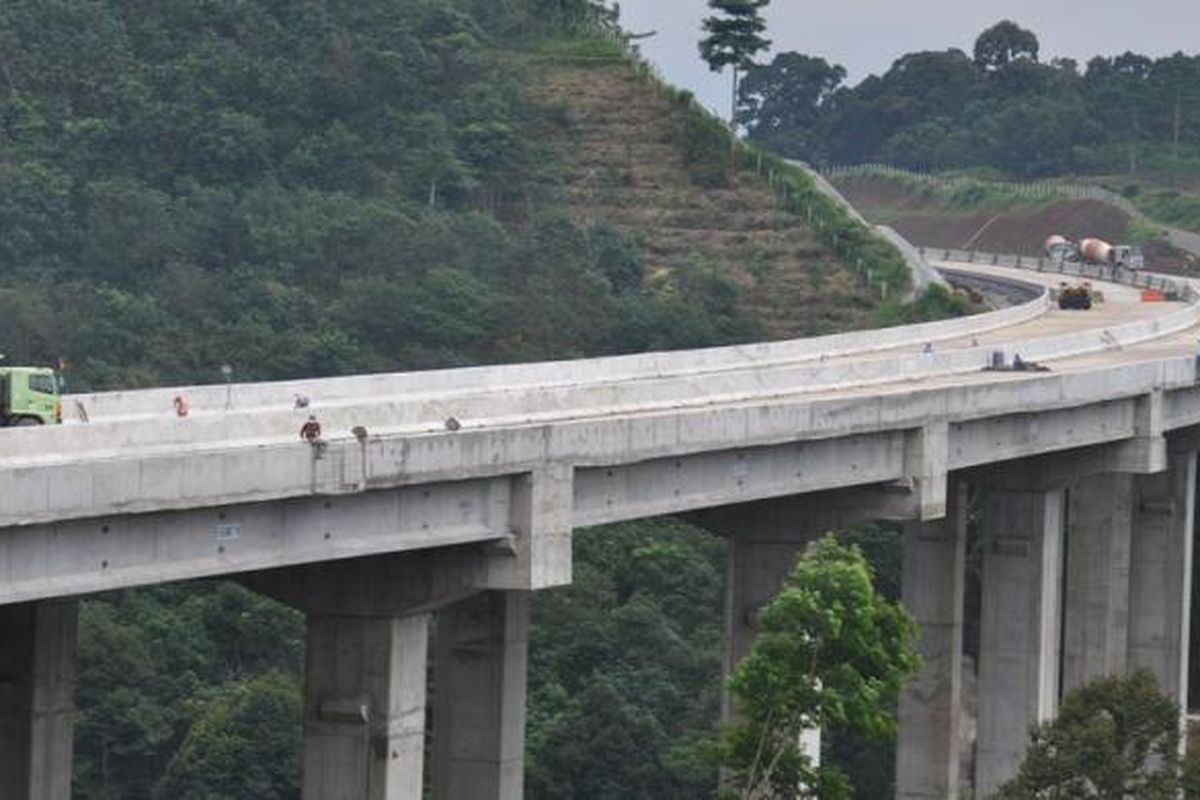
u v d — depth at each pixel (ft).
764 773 426.51
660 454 450.30
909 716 602.03
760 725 425.69
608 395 503.20
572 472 426.92
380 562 402.72
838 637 422.82
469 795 439.22
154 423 393.70
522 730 445.78
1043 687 640.58
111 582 344.69
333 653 404.57
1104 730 498.69
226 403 489.26
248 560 366.22
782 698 422.41
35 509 327.88
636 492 455.63
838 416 506.48
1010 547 639.76
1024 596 638.53
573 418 477.77
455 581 412.77
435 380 549.13
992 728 640.17
